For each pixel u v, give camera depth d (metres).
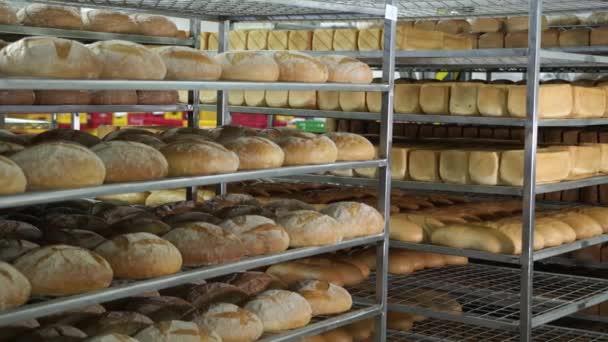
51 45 2.25
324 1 2.81
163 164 2.45
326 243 2.84
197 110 3.68
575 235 3.76
